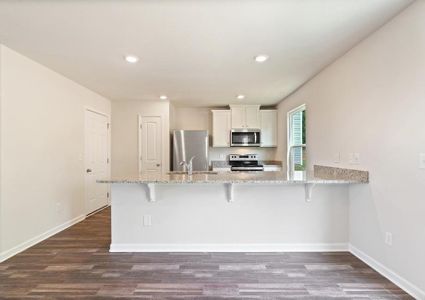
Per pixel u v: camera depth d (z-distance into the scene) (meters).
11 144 2.73
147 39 2.43
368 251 2.48
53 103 3.42
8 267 2.46
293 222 2.87
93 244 3.06
